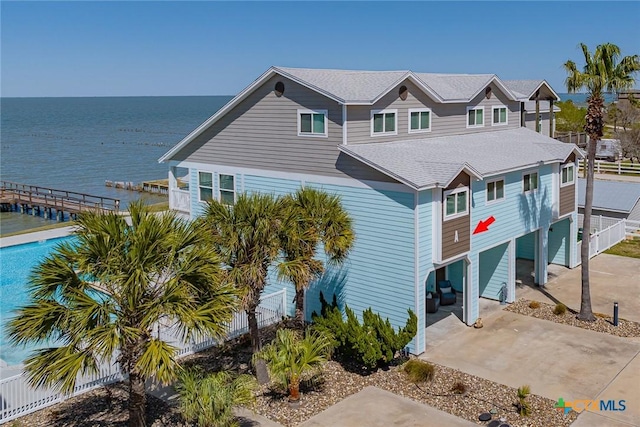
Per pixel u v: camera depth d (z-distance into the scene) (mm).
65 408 15500
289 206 16703
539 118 33781
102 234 12211
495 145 24781
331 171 20656
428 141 23578
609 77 19922
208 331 12367
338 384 16703
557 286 25234
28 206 52062
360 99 20203
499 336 20062
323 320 17906
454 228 19312
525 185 23703
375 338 17172
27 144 117500
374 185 19234
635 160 59250
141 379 13094
